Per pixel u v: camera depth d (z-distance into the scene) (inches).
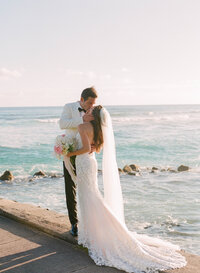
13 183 535.2
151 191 446.3
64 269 130.5
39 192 466.3
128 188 467.5
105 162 149.9
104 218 139.6
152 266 129.6
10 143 1127.0
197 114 3368.6
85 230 144.4
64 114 149.9
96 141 144.6
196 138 1233.4
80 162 143.5
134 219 318.3
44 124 2054.6
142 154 895.1
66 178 153.8
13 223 180.5
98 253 137.9
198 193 429.7
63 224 170.2
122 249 135.5
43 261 137.0
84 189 143.6
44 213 188.7
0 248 149.5
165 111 4138.8
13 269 130.2
